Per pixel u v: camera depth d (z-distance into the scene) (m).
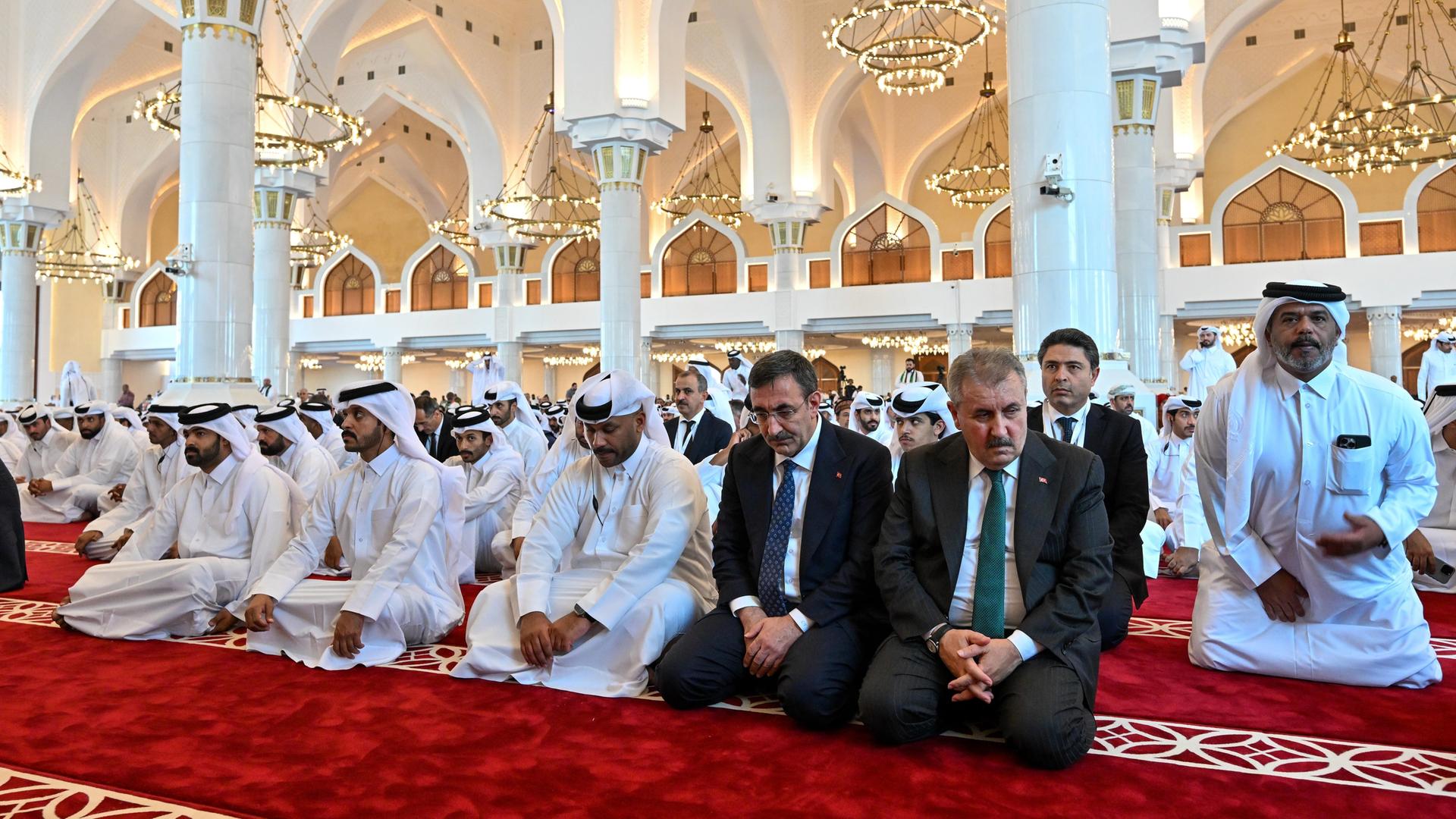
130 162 21.77
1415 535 2.99
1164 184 15.66
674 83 11.39
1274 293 2.79
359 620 3.11
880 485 2.74
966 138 21.30
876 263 18.20
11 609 4.06
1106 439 3.36
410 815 1.94
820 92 17.56
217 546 3.75
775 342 18.25
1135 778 2.14
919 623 2.42
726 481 2.93
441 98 19.91
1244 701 2.72
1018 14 6.09
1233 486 2.94
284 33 13.36
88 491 7.12
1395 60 18.11
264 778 2.14
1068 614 2.31
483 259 24.84
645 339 19.33
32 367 15.92
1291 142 15.13
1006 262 17.12
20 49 15.54
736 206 23.30
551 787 2.09
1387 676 2.83
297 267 22.08
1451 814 1.95
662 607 2.88
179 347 8.77
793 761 2.24
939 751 2.32
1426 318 17.25
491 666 2.94
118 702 2.72
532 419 5.97
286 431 4.14
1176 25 9.20
